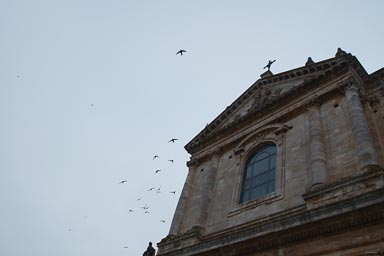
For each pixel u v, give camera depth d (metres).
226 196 25.36
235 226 21.84
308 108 24.19
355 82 23.03
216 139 30.92
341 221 15.18
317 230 15.84
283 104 26.91
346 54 24.31
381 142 19.66
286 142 24.27
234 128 29.80
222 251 19.38
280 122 26.25
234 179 26.05
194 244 21.44
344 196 16.88
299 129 24.05
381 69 24.22
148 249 27.42
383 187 14.68
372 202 14.41
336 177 18.84
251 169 25.84
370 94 23.70
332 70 24.48
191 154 32.53
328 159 20.19
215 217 24.55
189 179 29.47
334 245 15.07
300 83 27.95
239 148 27.73
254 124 28.31
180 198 28.09
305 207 18.45
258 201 22.31
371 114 21.78
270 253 17.20
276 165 23.61
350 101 21.66
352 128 20.03
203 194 26.45
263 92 31.00
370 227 14.46
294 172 21.75
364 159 17.78
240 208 23.17
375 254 13.62
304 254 15.85
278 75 30.38
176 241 24.45
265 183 23.64
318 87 25.02
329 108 23.06
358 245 14.37
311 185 19.19
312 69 27.39
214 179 27.70
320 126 22.36
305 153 22.06
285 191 21.23
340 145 20.27
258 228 18.02
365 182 16.59
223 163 28.52
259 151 26.56
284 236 16.83
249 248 18.09
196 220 24.80
